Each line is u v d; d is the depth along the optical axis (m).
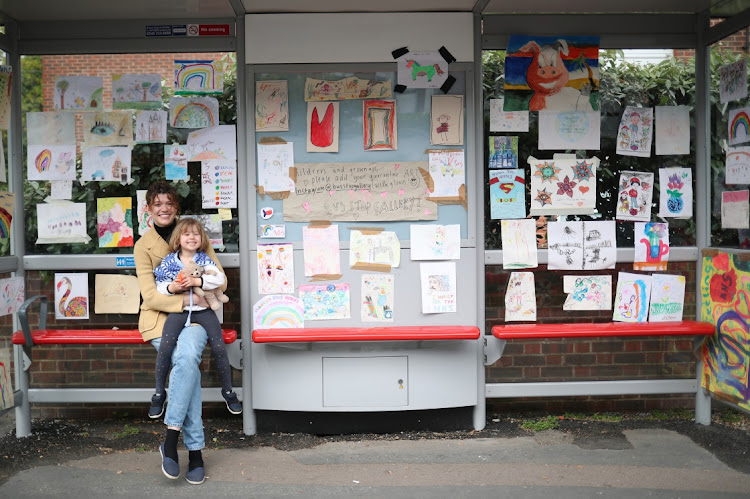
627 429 4.96
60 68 4.95
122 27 4.90
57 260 4.96
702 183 5.02
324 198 4.79
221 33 4.88
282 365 4.81
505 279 4.99
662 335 4.98
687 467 4.25
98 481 4.12
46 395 4.96
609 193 5.02
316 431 4.91
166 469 3.98
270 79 4.75
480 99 4.83
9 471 4.28
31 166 4.97
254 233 4.79
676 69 5.04
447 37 4.76
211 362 5.05
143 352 5.11
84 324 5.03
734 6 4.82
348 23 4.74
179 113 4.93
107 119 4.95
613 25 4.97
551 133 4.96
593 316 5.06
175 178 4.94
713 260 4.90
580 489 3.94
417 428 4.95
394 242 4.79
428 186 4.80
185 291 4.20
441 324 4.83
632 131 5.02
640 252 5.04
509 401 5.36
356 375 4.79
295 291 4.80
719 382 4.84
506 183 4.95
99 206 4.98
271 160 4.77
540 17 4.92
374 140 4.78
